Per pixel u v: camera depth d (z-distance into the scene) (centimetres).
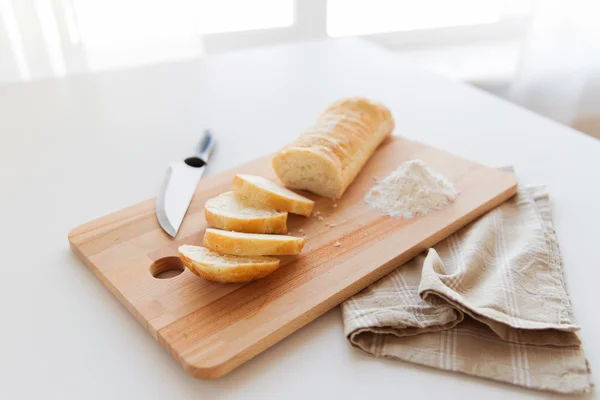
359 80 101
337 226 63
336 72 104
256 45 148
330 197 68
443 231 63
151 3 126
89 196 70
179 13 129
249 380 48
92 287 57
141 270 56
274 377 48
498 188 69
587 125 147
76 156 78
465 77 149
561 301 53
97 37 126
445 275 55
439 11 148
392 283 57
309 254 59
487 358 48
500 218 66
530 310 52
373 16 149
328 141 70
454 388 47
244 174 71
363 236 62
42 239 63
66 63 117
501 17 147
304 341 51
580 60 136
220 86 98
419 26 150
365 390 47
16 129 84
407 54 152
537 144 83
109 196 70
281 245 57
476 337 50
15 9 113
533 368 47
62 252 61
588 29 132
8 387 47
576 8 130
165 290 54
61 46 120
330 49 114
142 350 50
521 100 144
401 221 64
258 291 54
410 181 67
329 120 74
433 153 77
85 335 51
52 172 75
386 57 111
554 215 67
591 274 58
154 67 106
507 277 55
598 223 66
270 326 50
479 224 64
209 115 89
